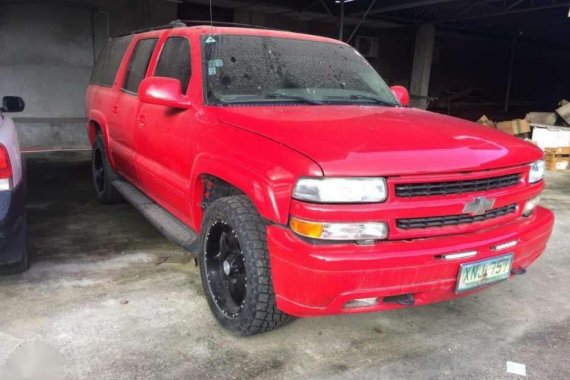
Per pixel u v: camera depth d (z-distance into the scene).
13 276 3.72
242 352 2.86
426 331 3.18
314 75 3.81
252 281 2.74
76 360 2.71
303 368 2.73
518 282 3.99
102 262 4.07
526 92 22.45
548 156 9.32
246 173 2.72
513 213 2.99
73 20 9.61
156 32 4.60
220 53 3.62
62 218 5.22
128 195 4.70
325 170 2.40
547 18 15.48
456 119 3.57
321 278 2.41
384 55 16.44
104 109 5.32
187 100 3.48
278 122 2.89
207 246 3.16
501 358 2.89
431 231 2.62
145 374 2.62
